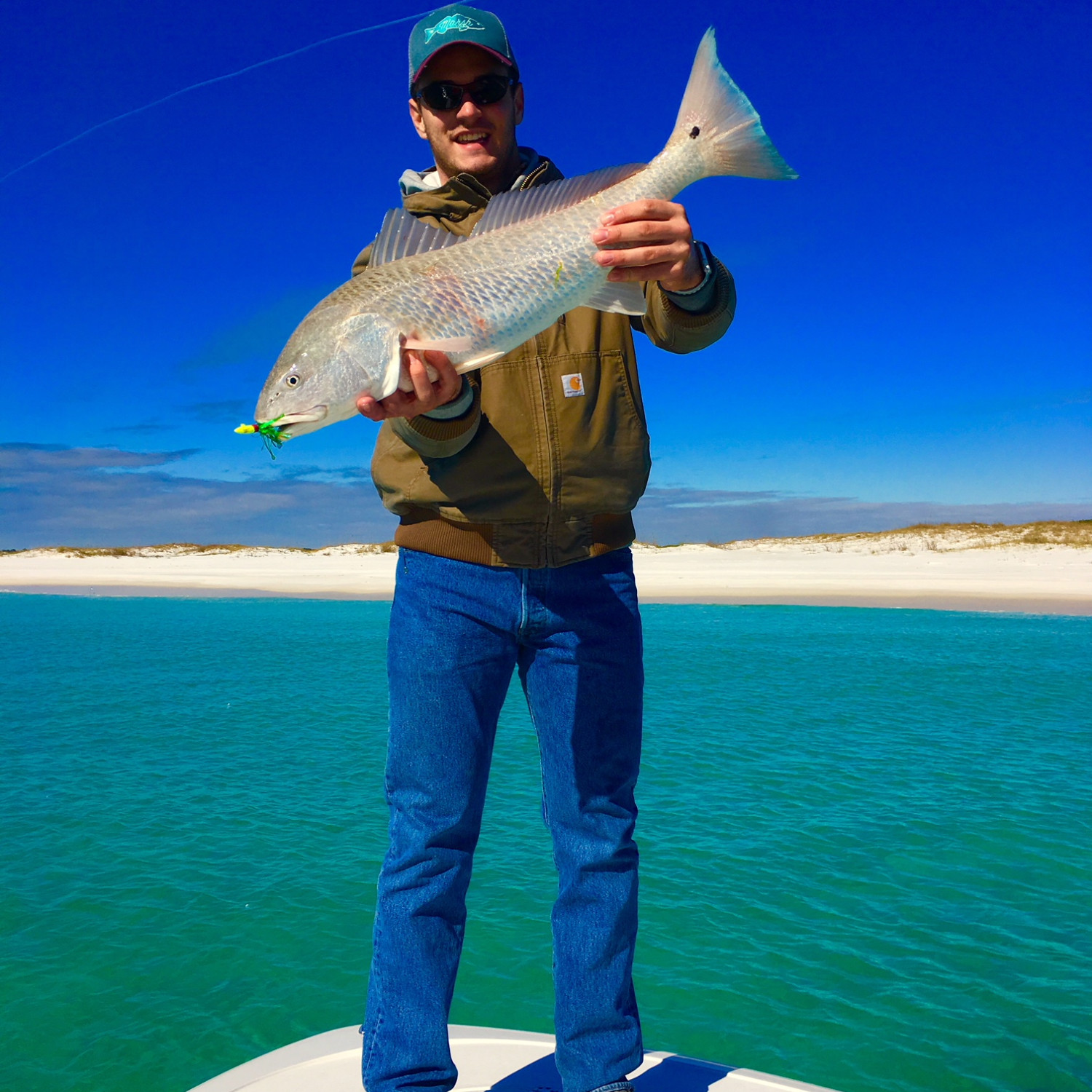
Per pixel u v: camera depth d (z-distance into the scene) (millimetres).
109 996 3582
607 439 1951
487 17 2012
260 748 7773
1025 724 8523
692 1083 2289
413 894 1922
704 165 1966
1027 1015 3393
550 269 1843
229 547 51906
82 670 12500
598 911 1978
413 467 1965
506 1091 2213
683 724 8508
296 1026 3363
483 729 1986
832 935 4039
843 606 21094
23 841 5344
